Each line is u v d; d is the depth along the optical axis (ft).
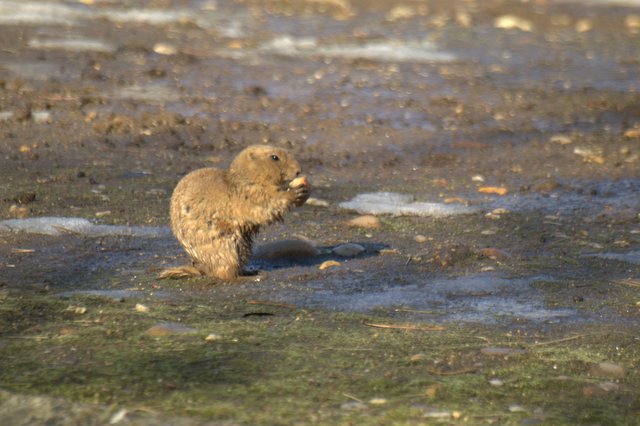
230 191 80.74
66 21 254.27
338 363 61.93
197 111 161.17
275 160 80.33
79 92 170.40
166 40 233.55
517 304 77.41
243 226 81.10
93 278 81.30
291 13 296.30
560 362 63.46
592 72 212.02
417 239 96.78
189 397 55.88
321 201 110.22
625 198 116.78
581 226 103.71
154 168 124.06
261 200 80.33
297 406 55.01
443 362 62.80
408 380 59.36
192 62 205.57
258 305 74.43
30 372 59.16
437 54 229.25
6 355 62.03
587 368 62.69
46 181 114.21
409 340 67.05
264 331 67.82
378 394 57.21
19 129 142.10
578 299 78.48
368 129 152.97
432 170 129.59
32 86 173.47
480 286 81.82
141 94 172.45
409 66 212.23
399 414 54.24
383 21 282.77
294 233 98.22
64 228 95.71
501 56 230.07
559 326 71.97
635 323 73.05
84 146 134.62
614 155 139.23
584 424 54.03
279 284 80.94
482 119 162.50
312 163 131.13
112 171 121.08
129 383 57.67
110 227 96.78
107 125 145.07
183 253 89.56
